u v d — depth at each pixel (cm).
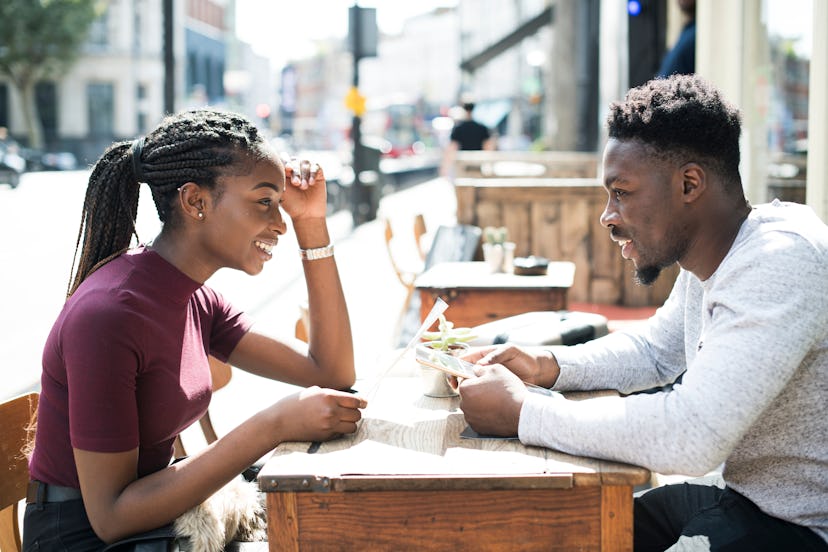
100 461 191
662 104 194
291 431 195
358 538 179
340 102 8206
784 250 182
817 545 185
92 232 219
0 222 1586
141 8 4869
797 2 504
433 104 7712
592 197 779
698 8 682
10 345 709
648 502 234
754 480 193
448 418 211
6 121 4647
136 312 197
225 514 202
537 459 180
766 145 592
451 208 1916
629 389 237
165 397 205
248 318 255
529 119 4325
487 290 487
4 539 234
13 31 3966
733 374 174
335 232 1484
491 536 178
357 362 546
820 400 185
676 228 198
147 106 4931
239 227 209
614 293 784
